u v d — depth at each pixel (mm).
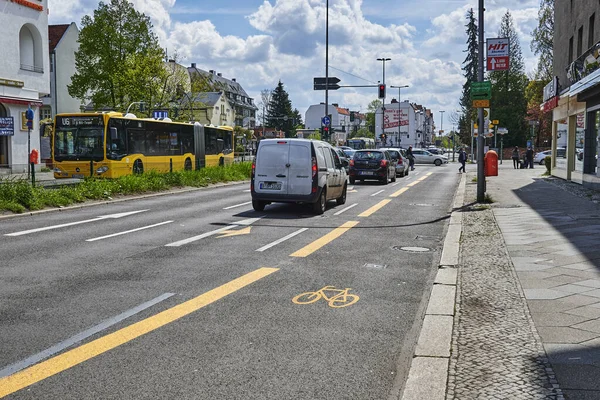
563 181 26969
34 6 38250
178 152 32156
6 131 27781
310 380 4328
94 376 4367
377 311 6234
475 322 5625
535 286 7051
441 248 10445
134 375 4391
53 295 6777
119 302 6484
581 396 3863
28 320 5789
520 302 6328
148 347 5016
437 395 3941
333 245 10625
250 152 83062
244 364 4633
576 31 25609
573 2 26422
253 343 5141
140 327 5570
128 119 26938
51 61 61906
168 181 24047
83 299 6598
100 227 12789
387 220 14586
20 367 4543
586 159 22859
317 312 6164
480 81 17266
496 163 17672
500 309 6066
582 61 23000
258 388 4168
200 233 11953
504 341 5023
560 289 6875
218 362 4672
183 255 9438
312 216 15359
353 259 9258
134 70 47594
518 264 8398
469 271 8055
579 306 6113
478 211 15664
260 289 7148
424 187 27375
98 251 9773
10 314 5988
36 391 4094
